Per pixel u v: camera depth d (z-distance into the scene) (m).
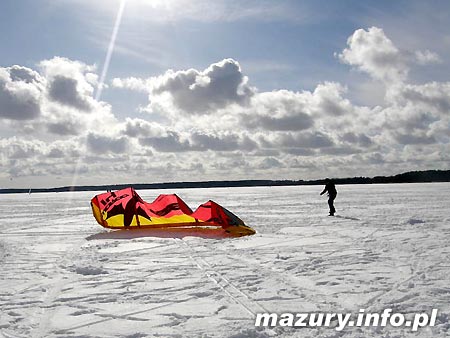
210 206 13.84
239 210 22.94
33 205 37.34
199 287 6.38
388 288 6.09
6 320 5.05
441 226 13.37
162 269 7.74
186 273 7.36
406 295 5.70
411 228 13.06
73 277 7.25
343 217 17.16
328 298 5.67
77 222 18.05
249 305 5.44
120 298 5.88
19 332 4.66
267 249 9.77
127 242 11.35
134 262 8.48
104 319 5.03
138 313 5.22
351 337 4.33
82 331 4.65
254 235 12.30
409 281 6.45
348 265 7.74
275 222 15.88
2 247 10.88
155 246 10.56
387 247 9.63
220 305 5.46
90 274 7.49
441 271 7.06
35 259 9.10
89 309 5.41
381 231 12.48
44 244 11.37
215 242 11.04
